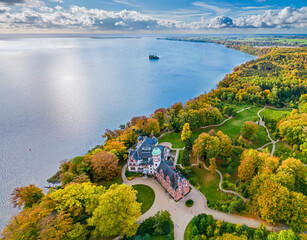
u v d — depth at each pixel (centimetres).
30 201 8031
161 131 15800
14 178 11344
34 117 18450
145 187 9775
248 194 8838
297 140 12025
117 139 13062
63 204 7250
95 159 9769
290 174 8194
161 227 7475
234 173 10531
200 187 9781
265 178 8081
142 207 8656
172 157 12081
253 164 9331
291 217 7112
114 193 7375
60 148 14100
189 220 8038
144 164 10669
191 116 14712
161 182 9850
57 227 6419
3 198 10056
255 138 13538
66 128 16738
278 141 13150
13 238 5900
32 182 11081
